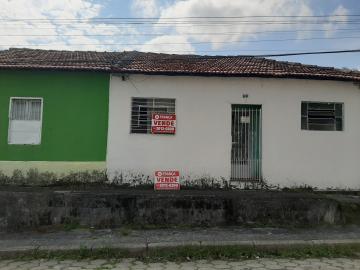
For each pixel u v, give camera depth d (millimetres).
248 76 10789
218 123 10891
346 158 11078
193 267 6047
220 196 8633
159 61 12336
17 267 6016
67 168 10688
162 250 6754
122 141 10719
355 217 8922
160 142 10781
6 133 10688
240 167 11023
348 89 11211
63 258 6477
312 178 10953
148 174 10711
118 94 10789
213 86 10922
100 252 6633
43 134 10727
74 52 14109
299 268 5992
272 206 8648
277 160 10906
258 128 11109
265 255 6746
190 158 10797
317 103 11234
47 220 8352
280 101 11008
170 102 10992
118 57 13008
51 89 10781
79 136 10758
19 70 10617
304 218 8664
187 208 8500
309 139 11016
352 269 5953
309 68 12195
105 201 8430
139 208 8461
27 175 10625
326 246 7012
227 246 6887
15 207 8328
